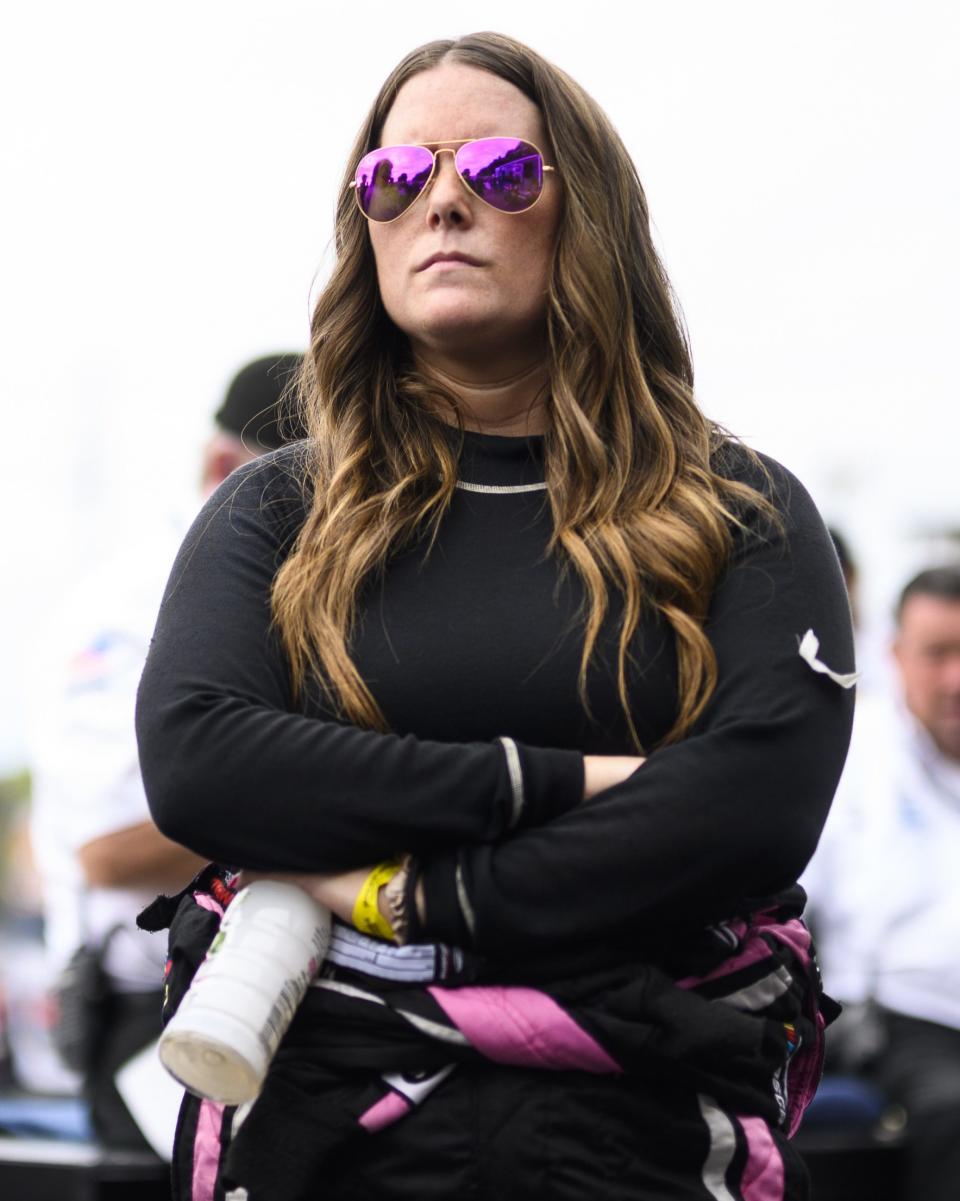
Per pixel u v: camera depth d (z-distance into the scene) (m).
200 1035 3.50
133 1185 6.53
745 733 3.76
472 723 3.86
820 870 8.98
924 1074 8.47
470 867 3.64
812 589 4.01
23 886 14.30
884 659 10.14
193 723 3.78
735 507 4.12
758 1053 3.78
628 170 4.37
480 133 4.18
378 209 4.19
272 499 4.24
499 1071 3.66
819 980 4.14
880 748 9.19
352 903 3.70
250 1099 3.57
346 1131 3.63
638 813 3.66
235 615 4.00
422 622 3.93
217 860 3.77
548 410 4.25
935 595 9.15
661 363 4.38
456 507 4.10
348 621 3.96
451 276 4.12
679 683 3.91
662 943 3.75
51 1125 7.41
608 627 3.91
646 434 4.18
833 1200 8.06
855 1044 8.67
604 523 4.00
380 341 4.38
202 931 3.95
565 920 3.62
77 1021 6.68
